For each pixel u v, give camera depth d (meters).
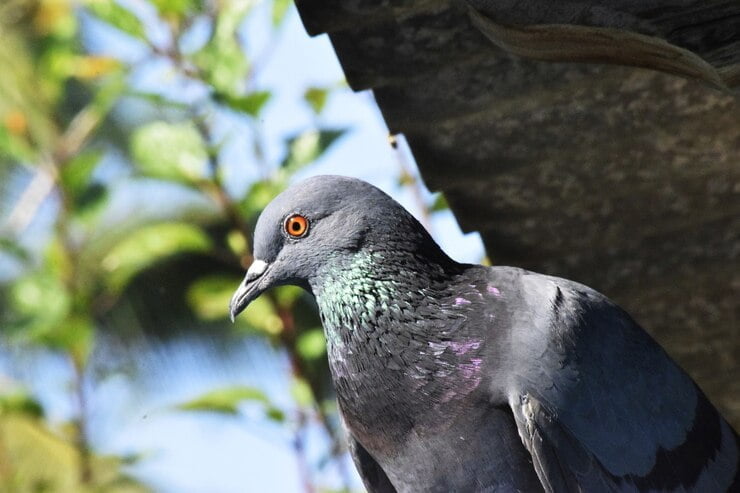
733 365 8.78
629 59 6.40
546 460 6.93
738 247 8.20
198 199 18.55
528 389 6.97
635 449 7.21
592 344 7.16
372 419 7.43
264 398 11.16
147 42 11.49
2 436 15.55
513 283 7.33
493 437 7.12
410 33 7.16
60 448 15.98
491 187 8.06
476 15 6.53
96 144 18.66
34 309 12.97
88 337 13.23
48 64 13.62
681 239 8.27
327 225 7.58
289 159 11.30
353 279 7.48
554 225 8.27
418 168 7.95
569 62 6.52
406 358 7.29
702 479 7.40
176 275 19.25
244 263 11.55
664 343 8.75
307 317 13.73
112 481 13.70
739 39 6.12
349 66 7.33
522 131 7.70
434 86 7.42
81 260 14.05
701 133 7.68
